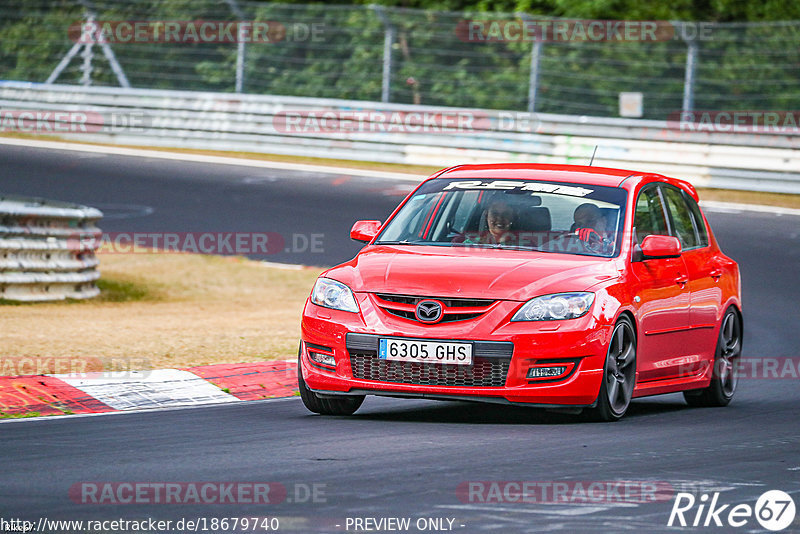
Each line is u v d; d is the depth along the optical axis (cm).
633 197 2906
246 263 6259
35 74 11950
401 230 2888
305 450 2183
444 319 2519
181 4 11788
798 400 3284
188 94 9900
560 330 2495
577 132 8800
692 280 3009
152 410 2764
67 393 2845
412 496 1769
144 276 5903
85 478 1898
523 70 11019
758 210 7612
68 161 8856
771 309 5147
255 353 3650
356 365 2567
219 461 2062
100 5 11556
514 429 2498
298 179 8456
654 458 2162
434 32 11381
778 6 11119
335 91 11362
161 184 8112
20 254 4975
